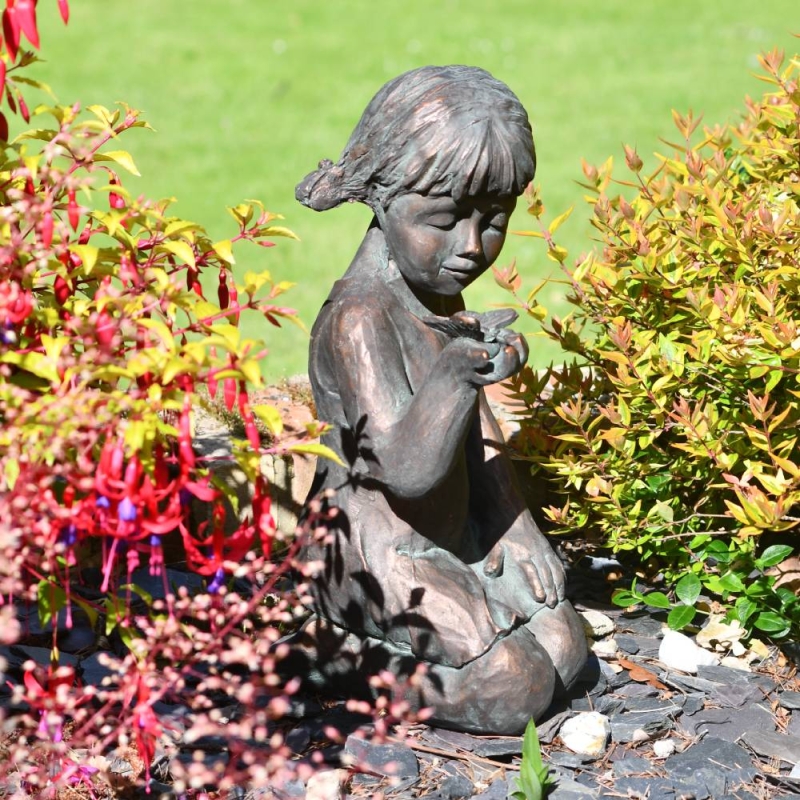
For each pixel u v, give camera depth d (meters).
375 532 4.21
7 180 3.71
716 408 4.99
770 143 5.49
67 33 19.36
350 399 4.06
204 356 3.25
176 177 12.77
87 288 4.02
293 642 4.48
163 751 4.04
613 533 4.97
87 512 3.34
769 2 21.69
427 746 4.16
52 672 3.53
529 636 4.27
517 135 3.93
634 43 18.95
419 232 4.02
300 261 10.76
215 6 21.61
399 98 3.98
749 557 4.73
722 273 4.97
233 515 5.33
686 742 4.25
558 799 3.89
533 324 9.62
